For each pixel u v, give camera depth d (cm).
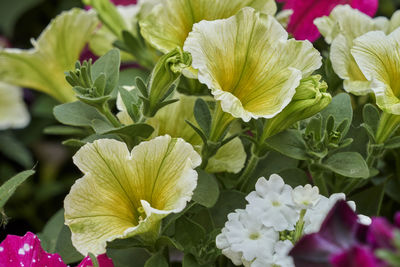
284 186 44
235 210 45
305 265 37
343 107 47
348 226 37
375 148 46
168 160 43
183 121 47
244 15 44
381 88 44
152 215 41
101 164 43
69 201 42
